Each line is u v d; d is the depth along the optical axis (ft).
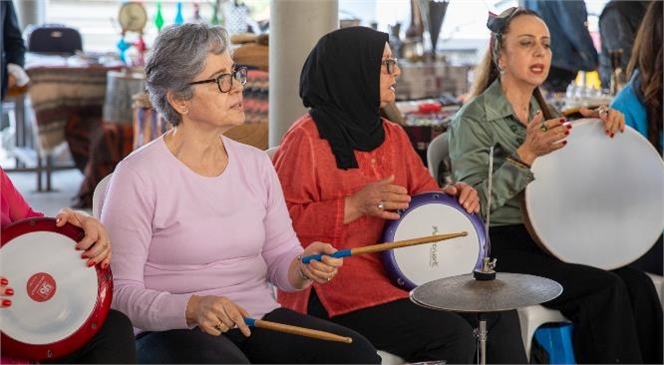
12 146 26.48
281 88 12.89
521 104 11.25
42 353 7.25
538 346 10.45
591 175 10.92
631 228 11.10
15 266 7.35
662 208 11.13
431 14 18.57
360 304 9.47
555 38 16.66
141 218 8.18
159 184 8.23
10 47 20.10
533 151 10.48
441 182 11.65
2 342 7.20
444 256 9.82
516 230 11.18
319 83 9.92
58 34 25.12
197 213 8.34
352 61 9.84
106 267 7.61
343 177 9.78
